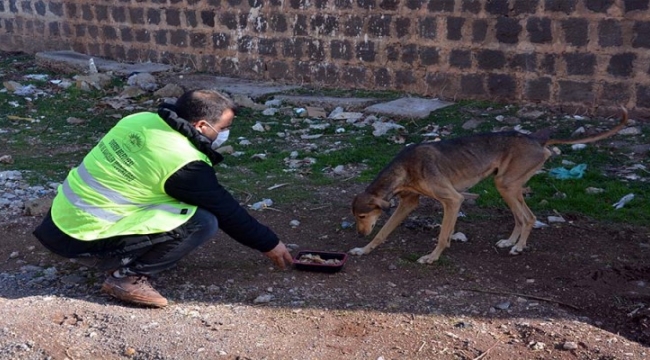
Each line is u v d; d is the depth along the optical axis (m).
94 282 4.78
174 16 11.20
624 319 4.46
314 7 9.88
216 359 3.78
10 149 7.94
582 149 7.38
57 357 3.82
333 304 4.48
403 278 4.85
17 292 4.67
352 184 6.70
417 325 4.22
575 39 8.23
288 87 10.11
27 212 5.97
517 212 5.30
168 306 4.42
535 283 4.84
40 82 10.94
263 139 8.17
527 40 8.52
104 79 10.61
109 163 4.25
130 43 11.82
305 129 8.49
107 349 3.90
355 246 5.41
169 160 4.16
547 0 8.29
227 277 4.84
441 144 5.13
